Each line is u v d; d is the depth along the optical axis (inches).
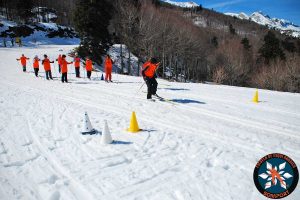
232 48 2241.6
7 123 269.7
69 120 284.2
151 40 1654.8
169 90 524.1
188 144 222.4
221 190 153.6
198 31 2615.7
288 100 486.0
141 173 172.1
